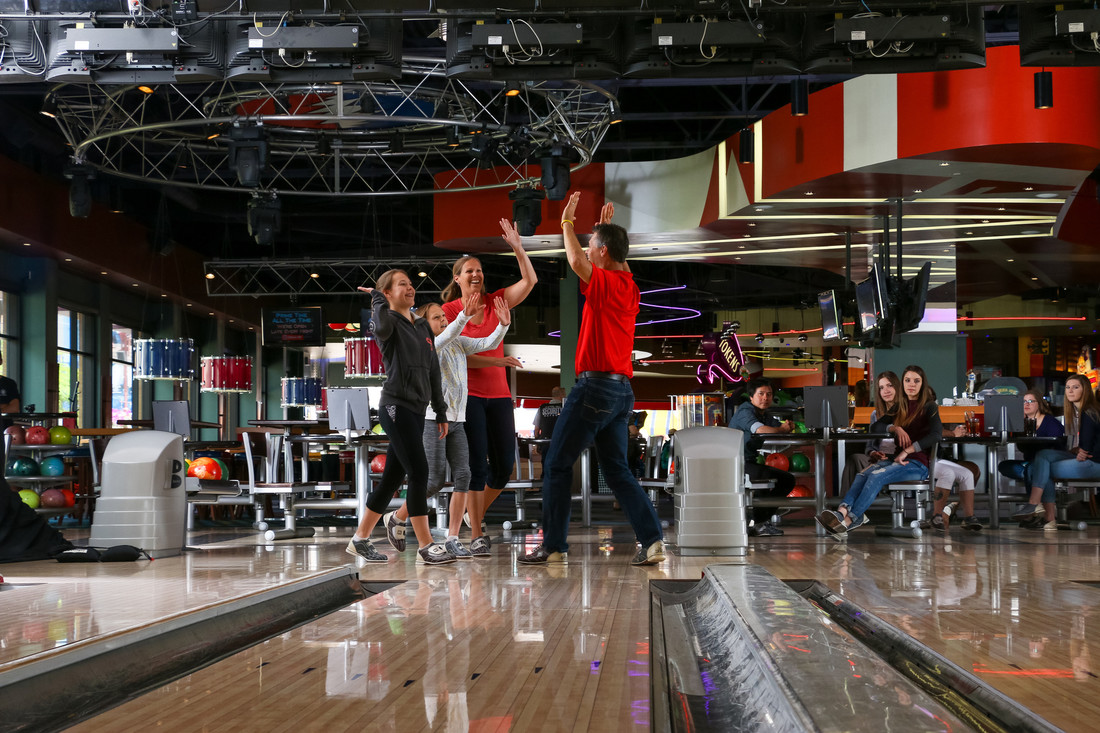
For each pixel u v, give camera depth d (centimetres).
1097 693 166
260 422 784
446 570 410
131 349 1830
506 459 543
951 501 801
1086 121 841
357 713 148
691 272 2216
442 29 979
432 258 1675
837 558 465
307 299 2362
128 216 1622
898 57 762
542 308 2369
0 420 502
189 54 774
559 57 779
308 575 333
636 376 2923
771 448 852
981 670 186
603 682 169
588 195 1189
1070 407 780
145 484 501
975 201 1034
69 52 766
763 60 771
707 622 253
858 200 1029
